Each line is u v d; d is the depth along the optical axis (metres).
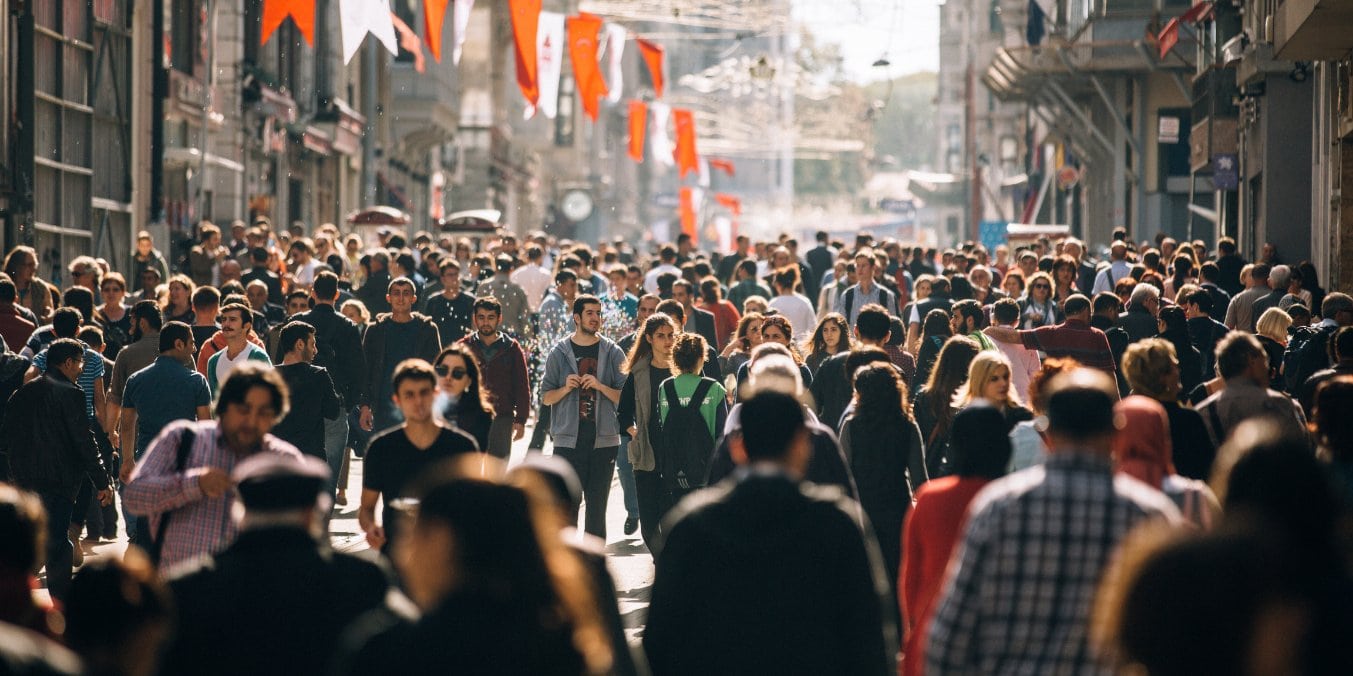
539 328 38.84
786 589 11.46
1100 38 83.25
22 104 50.34
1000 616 10.16
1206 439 17.59
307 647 10.40
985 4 147.00
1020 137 146.50
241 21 75.06
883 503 18.38
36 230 53.81
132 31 62.19
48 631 9.89
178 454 15.23
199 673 10.31
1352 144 50.50
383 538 17.23
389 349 29.62
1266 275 37.59
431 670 7.73
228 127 74.00
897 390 18.53
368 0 35.72
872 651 11.47
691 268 46.28
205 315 28.25
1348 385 15.15
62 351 22.94
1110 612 6.14
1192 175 73.44
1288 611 5.93
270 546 10.56
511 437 27.73
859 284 38.72
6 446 22.67
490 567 7.75
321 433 24.41
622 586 23.95
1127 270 49.00
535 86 47.28
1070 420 10.36
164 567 15.15
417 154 120.69
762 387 12.23
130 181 62.62
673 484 23.52
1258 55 56.53
